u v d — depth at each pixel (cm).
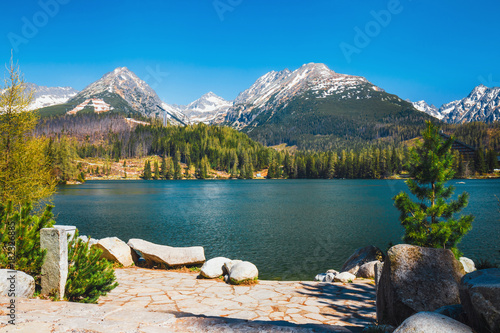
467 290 338
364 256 1332
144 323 455
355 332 470
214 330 458
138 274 1167
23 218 696
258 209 5716
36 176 1678
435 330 288
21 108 1669
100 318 464
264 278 1758
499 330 288
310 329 473
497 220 3806
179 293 884
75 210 5569
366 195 8738
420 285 473
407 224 1150
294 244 2752
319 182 17812
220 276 1114
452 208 1103
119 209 5750
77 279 687
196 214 5003
